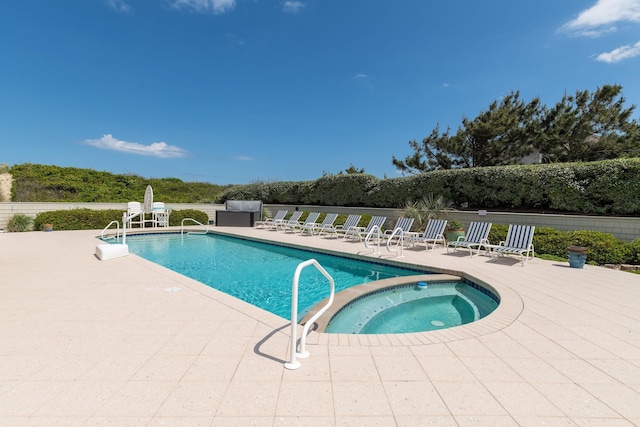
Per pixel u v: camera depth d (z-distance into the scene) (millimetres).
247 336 3291
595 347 3176
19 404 2109
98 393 2252
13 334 3281
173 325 3564
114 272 6168
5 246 9281
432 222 9953
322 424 1962
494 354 2988
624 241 8523
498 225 9938
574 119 13203
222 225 16125
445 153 16641
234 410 2082
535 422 2025
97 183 19953
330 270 8062
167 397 2215
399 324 4652
